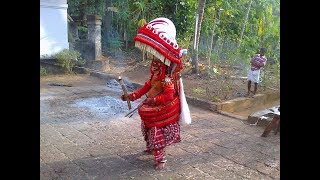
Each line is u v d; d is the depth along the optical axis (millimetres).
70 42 10797
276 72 9180
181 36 10516
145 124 3451
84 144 4062
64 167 3400
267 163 3586
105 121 5047
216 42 10750
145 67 10125
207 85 7789
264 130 4578
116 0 12570
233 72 9391
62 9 10039
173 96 3344
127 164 3508
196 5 10328
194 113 5824
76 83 8305
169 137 3369
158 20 3277
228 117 5633
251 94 7312
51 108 5723
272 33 10836
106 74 9203
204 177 3236
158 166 3391
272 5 13039
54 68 9562
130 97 3514
